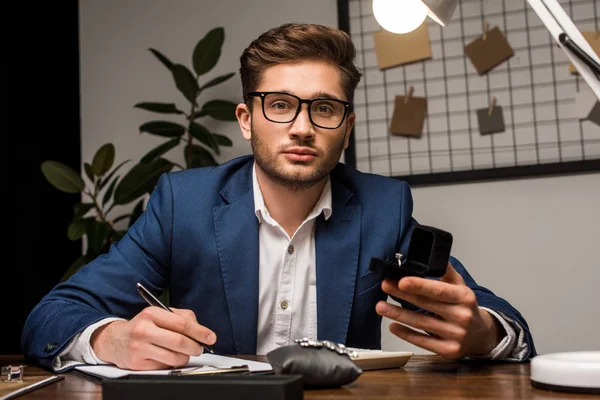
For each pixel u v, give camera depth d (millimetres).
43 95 2686
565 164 2258
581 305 2248
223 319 1343
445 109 2391
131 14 2740
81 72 2744
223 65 2637
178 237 1376
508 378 895
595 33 2270
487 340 1051
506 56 2340
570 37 917
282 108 1240
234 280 1341
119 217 2469
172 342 969
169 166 2398
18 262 2588
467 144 2367
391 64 2434
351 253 1352
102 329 1084
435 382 867
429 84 2408
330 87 1248
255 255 1353
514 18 2344
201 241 1365
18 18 2631
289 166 1229
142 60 2717
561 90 2295
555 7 927
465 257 2352
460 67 2381
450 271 997
